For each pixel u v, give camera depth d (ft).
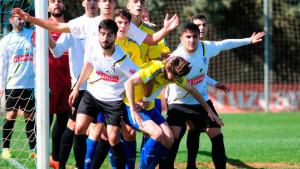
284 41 208.85
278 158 66.39
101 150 51.88
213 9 193.36
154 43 52.34
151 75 47.16
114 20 50.34
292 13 202.39
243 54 204.33
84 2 57.52
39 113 51.70
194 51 52.19
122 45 52.85
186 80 50.08
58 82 62.59
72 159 65.72
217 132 52.95
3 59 68.03
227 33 203.62
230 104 161.07
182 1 194.59
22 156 66.80
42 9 52.13
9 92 69.05
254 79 207.00
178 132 53.78
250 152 71.15
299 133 99.04
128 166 52.34
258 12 203.41
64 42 57.47
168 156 53.26
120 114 49.24
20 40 68.49
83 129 50.52
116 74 48.34
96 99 49.67
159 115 50.57
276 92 165.99
